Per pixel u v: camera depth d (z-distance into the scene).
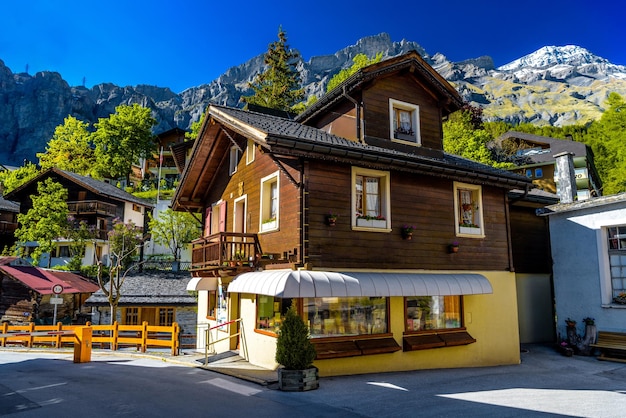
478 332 15.20
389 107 16.06
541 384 11.80
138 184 68.56
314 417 8.12
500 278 16.11
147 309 28.11
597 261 17.20
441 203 15.11
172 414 8.32
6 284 29.44
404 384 11.38
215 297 19.08
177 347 17.08
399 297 13.82
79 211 43.81
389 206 13.85
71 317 32.09
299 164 12.71
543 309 20.73
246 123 13.20
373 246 13.38
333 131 17.06
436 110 17.39
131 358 16.89
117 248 29.97
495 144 60.16
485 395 10.24
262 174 15.38
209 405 9.01
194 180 21.11
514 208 20.89
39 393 10.25
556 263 18.66
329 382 11.45
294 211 12.80
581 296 17.59
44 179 46.03
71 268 37.75
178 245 38.59
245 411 8.52
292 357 10.59
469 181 15.66
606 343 16.34
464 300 15.15
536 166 55.97
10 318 28.92
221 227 18.62
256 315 14.53
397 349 13.12
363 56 52.81
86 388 10.80
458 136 49.06
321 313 12.51
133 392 10.30
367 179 13.98
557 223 18.80
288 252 12.80
